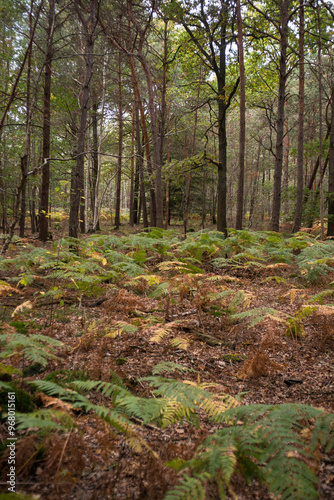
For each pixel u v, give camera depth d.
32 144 15.30
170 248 10.30
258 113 26.53
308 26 15.06
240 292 4.91
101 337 4.48
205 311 5.75
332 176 15.85
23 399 2.66
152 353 4.30
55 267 6.21
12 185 10.84
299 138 14.12
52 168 14.98
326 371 3.89
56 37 13.10
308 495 1.58
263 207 29.95
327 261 7.94
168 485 2.10
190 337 4.68
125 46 15.62
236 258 9.07
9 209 12.70
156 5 13.41
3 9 10.71
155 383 2.69
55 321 5.18
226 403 2.58
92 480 2.15
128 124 24.80
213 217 29.12
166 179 14.59
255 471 1.88
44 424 1.90
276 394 3.44
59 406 2.22
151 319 4.71
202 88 18.88
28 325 4.73
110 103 20.53
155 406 2.41
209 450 1.98
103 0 12.91
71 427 2.17
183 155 24.39
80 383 2.54
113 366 3.63
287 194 18.09
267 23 15.43
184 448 2.41
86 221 21.56
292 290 5.83
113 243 9.13
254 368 3.67
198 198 27.48
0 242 10.67
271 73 17.58
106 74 18.55
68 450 2.11
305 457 1.98
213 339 4.74
